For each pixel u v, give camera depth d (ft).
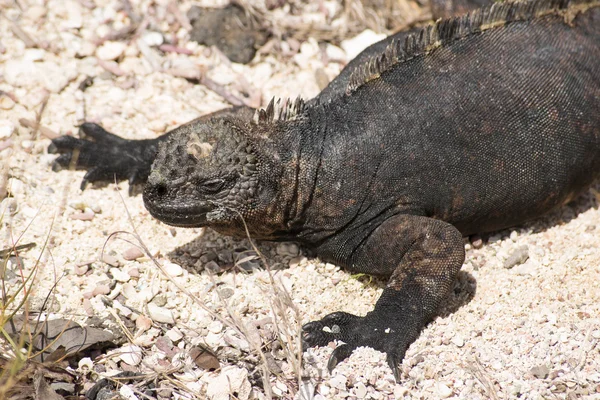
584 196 29.63
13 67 32.35
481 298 25.39
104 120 31.09
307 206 24.82
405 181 25.05
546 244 27.50
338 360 22.56
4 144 29.27
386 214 25.17
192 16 35.42
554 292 25.45
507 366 23.13
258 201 23.86
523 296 25.36
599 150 27.55
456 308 25.12
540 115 26.23
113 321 23.62
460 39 26.58
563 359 23.29
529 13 27.50
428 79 25.75
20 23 34.17
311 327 23.11
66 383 21.47
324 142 24.63
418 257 24.04
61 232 26.45
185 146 23.44
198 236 26.99
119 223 27.25
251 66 34.50
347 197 24.76
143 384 21.83
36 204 27.30
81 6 35.22
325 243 25.66
